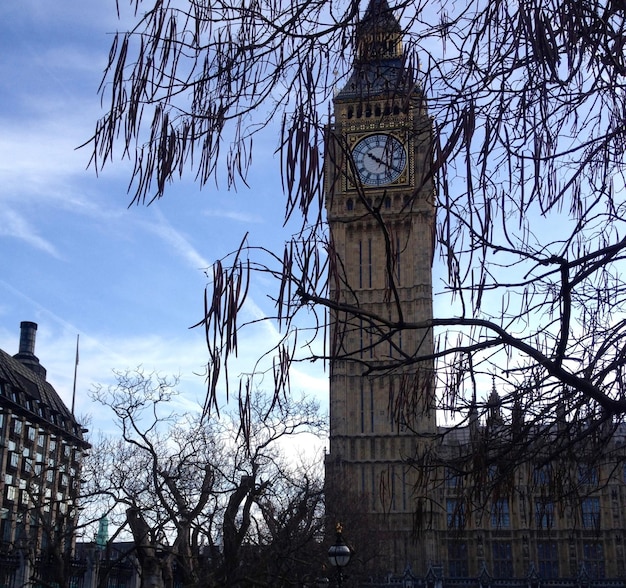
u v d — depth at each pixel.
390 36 7.02
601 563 88.44
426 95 6.97
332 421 88.44
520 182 7.22
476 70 7.04
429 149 6.88
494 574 88.75
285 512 34.81
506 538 89.62
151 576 33.41
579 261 8.02
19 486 84.75
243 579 31.95
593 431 9.21
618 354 8.77
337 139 6.77
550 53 6.48
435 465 9.59
